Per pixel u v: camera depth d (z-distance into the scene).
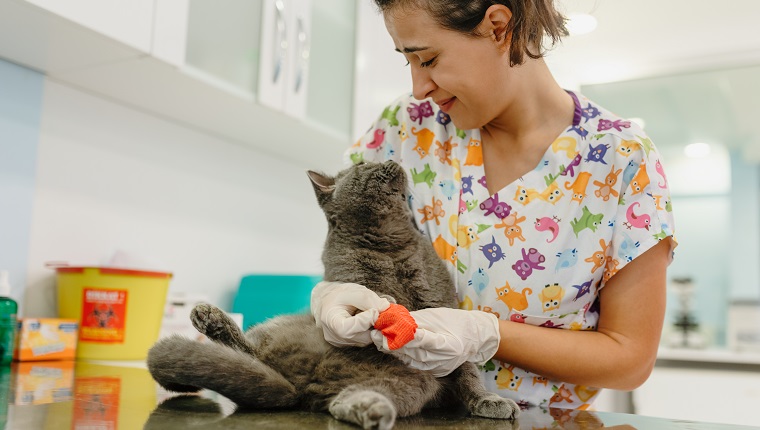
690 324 3.50
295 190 2.46
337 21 2.12
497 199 1.10
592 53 2.54
